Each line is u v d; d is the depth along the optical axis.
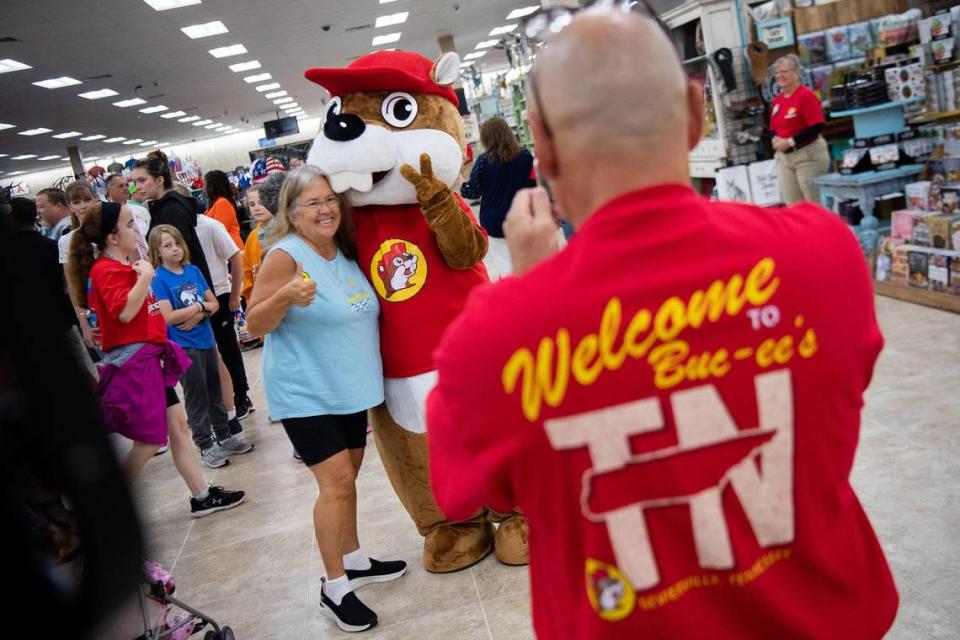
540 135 0.91
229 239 5.50
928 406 3.43
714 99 6.89
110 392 3.42
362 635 2.70
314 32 16.61
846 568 0.90
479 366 0.85
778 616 0.86
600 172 0.86
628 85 0.84
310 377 2.62
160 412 3.52
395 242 2.72
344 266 2.69
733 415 0.84
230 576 3.35
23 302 0.37
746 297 0.84
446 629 2.64
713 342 0.84
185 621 2.34
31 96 17.16
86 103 19.75
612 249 0.84
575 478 0.84
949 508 2.68
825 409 0.87
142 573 0.40
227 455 4.94
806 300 0.86
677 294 0.83
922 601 2.26
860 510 0.98
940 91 5.43
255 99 26.45
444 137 2.74
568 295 0.83
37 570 0.37
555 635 0.92
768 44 6.66
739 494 0.84
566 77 0.85
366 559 2.99
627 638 0.84
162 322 3.61
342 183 2.60
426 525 3.02
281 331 2.63
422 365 2.74
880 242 5.26
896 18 6.09
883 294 5.19
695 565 0.84
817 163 5.96
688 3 6.93
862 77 5.68
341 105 2.70
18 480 0.36
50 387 0.37
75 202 5.21
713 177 7.36
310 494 4.11
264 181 4.05
